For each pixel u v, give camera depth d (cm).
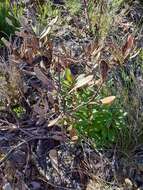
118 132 47
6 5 58
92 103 44
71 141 48
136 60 54
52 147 49
